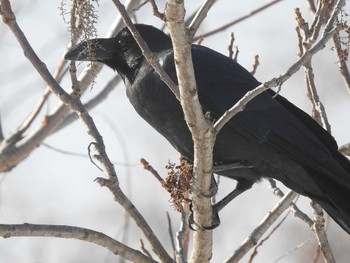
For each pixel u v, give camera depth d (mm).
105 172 10211
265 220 10547
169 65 11422
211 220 9695
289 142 11031
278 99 11531
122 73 12102
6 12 10469
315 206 10578
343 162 10961
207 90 11523
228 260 10375
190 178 9625
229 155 11219
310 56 8391
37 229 9422
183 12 7723
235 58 12219
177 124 11211
